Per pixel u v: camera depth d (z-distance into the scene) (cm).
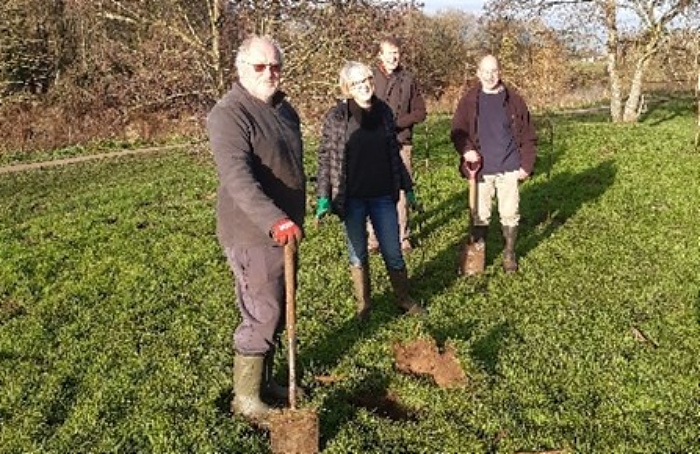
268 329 482
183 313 714
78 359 621
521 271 791
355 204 652
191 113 1370
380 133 649
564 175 1320
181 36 1316
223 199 473
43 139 2880
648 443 456
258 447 461
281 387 528
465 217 1047
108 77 1420
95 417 512
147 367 591
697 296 700
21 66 3020
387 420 489
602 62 3058
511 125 781
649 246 871
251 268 472
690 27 2552
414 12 1300
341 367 565
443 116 3048
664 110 3172
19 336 680
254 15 1270
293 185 488
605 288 728
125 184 1825
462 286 746
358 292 665
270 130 465
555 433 470
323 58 1273
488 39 3016
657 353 577
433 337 611
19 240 1098
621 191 1163
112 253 963
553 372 549
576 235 926
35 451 475
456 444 459
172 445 469
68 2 1443
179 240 1006
